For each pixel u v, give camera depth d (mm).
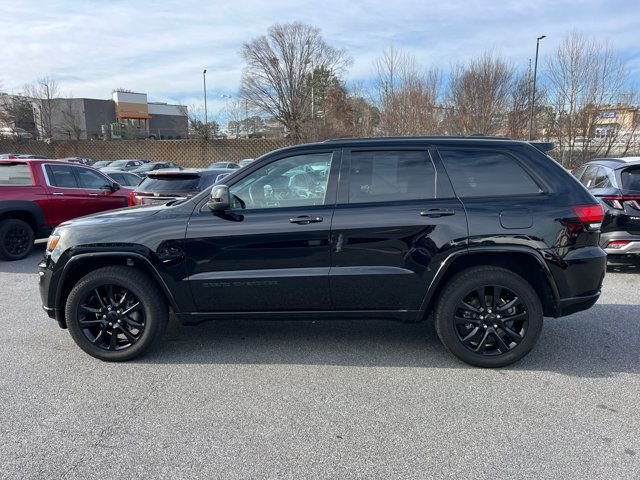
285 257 3838
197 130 39438
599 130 21047
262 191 3955
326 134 37188
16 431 3002
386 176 3898
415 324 4914
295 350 4266
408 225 3740
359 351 4238
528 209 3715
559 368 3863
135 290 3928
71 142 35312
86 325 4027
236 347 4344
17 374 3812
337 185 3896
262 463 2672
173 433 2975
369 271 3805
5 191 8297
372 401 3355
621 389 3500
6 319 5172
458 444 2836
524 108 26750
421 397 3406
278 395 3451
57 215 8898
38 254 9031
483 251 3695
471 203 3762
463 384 3602
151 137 58344
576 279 3748
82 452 2777
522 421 3078
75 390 3543
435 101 27984
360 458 2711
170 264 3869
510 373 3783
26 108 43438
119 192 10211
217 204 3754
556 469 2594
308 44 45812
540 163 3861
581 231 3732
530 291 3738
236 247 3842
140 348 3998
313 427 3029
